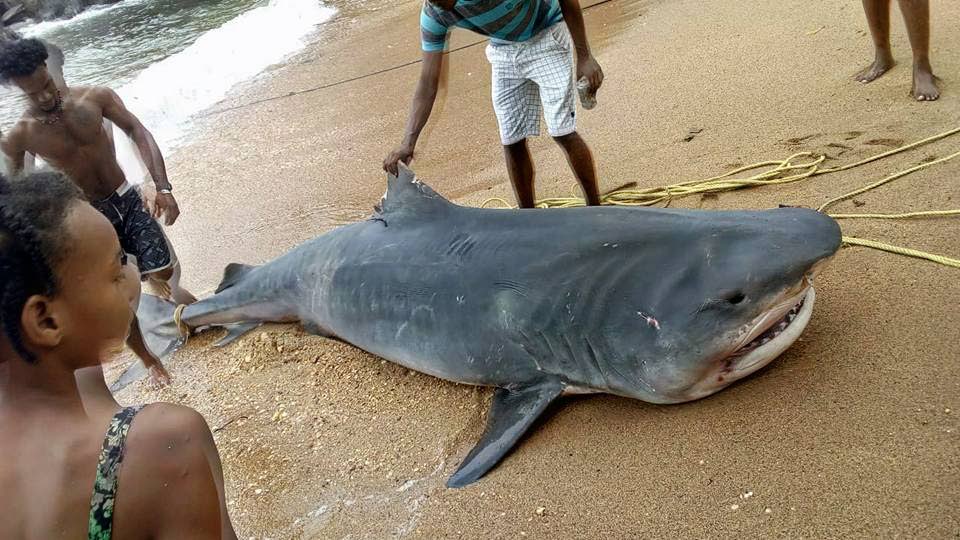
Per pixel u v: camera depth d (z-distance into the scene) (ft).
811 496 8.08
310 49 37.60
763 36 22.04
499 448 10.11
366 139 24.13
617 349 9.71
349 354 13.84
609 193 15.85
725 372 9.46
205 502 4.45
